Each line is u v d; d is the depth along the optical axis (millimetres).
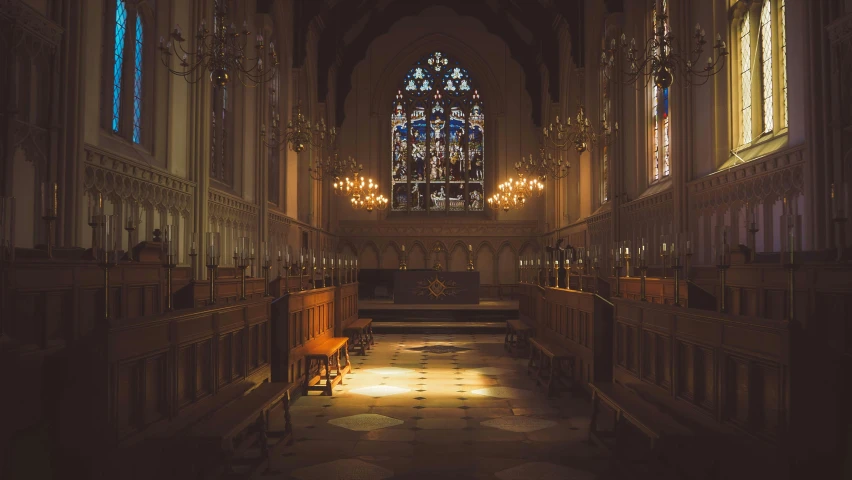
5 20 7676
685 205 14742
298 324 9680
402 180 32719
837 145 8812
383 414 8438
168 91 13141
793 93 10711
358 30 31578
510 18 30859
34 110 8367
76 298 6344
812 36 9266
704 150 14328
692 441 4902
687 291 8133
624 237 19375
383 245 31672
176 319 5234
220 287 11484
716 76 13820
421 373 11883
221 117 17094
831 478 3967
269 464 6164
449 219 32000
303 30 23156
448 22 32562
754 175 11766
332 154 29641
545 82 29406
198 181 14180
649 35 17781
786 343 4043
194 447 4680
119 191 10898
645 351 6977
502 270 31672
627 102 19469
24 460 3951
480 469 6133
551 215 29312
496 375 11664
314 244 26984
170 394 5148
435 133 32844
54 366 4164
